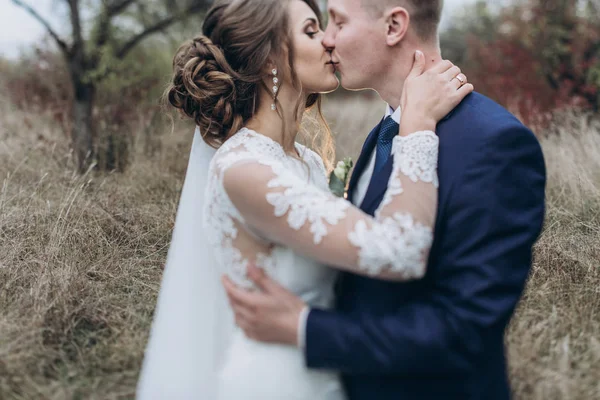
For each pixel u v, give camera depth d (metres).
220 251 1.75
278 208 1.60
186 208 1.96
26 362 2.40
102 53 5.77
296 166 1.92
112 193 4.02
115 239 3.38
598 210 3.72
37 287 2.84
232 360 1.76
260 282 1.66
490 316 1.49
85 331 2.71
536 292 2.78
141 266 3.20
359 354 1.54
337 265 1.58
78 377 2.38
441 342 1.50
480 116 1.66
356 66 1.88
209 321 1.87
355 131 6.99
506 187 1.56
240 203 1.66
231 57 1.90
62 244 3.19
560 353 2.30
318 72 1.92
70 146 5.30
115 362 2.46
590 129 5.56
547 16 8.00
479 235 1.53
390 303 1.65
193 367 1.82
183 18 6.45
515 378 2.18
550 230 3.42
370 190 1.76
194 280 1.89
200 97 1.89
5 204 3.66
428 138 1.65
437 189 1.62
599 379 2.18
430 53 1.84
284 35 1.88
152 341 1.90
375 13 1.82
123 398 2.28
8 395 2.24
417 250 1.53
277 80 1.90
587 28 7.79
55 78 7.04
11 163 4.83
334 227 1.56
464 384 1.58
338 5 1.88
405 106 1.72
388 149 1.90
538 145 1.63
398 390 1.62
